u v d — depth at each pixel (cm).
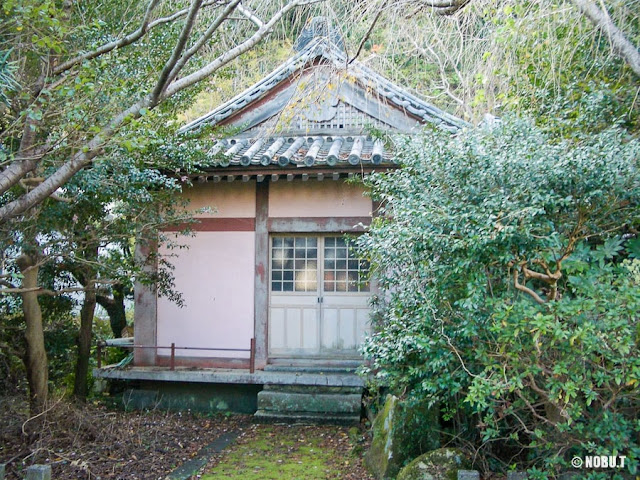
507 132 459
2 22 444
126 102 544
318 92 698
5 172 425
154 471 577
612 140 427
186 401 855
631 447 385
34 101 434
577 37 551
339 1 609
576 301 373
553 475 414
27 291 594
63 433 636
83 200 633
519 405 425
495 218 387
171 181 684
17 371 748
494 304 394
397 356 472
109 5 643
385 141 757
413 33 729
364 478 557
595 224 435
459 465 475
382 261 522
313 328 879
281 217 879
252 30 873
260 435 716
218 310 884
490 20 620
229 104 945
